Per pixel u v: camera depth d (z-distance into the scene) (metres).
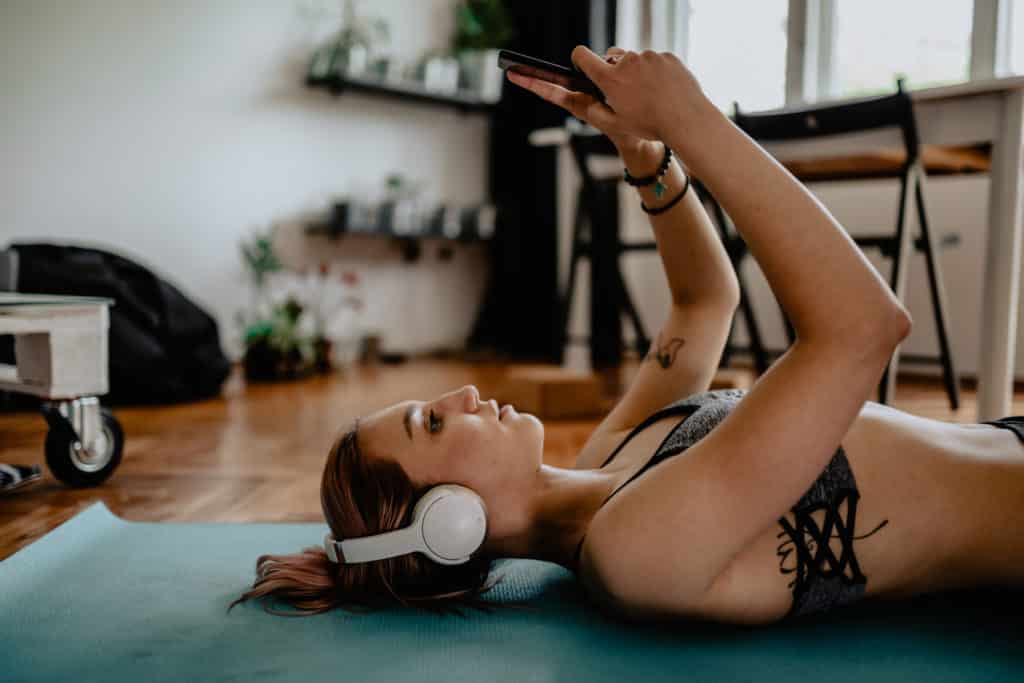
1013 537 0.91
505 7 5.03
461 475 0.94
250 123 4.30
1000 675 0.81
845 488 0.88
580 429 2.51
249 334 3.88
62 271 2.96
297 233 4.52
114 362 2.96
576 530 0.97
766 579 0.87
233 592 1.08
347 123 4.69
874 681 0.80
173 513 1.58
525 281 5.17
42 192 3.66
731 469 0.80
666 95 0.79
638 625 0.94
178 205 4.07
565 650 0.88
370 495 0.93
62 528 1.37
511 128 5.21
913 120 1.98
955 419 2.56
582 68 0.83
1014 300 1.92
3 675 0.84
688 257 1.13
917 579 0.93
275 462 2.08
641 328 3.00
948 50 3.62
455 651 0.88
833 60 3.43
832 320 0.77
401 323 5.01
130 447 2.28
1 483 1.73
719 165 0.78
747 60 4.23
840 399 0.77
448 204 5.13
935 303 2.56
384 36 4.68
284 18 4.41
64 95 3.70
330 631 0.94
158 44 3.97
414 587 0.99
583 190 2.96
